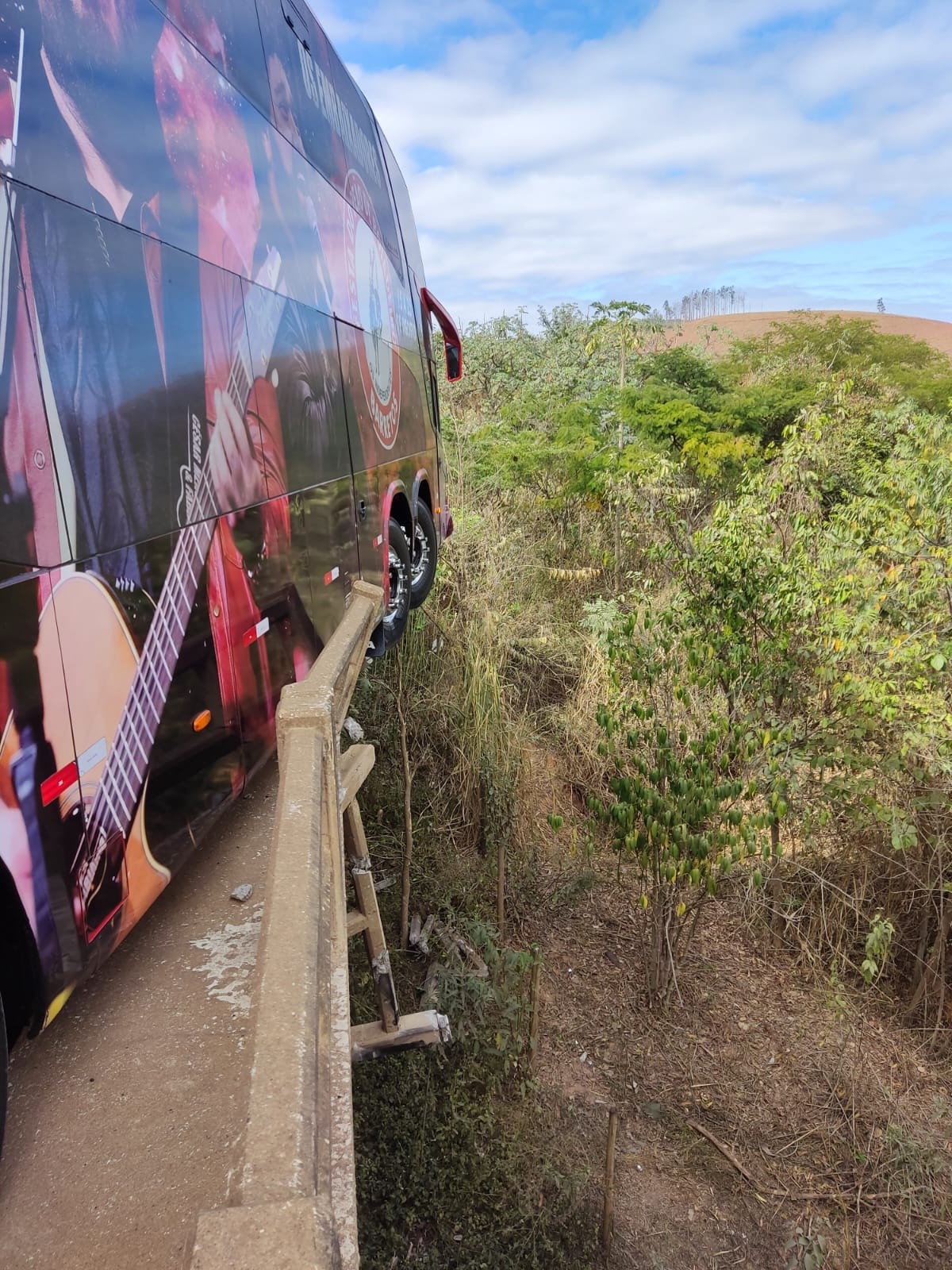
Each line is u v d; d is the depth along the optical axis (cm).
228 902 295
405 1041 463
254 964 261
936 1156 604
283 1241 84
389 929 659
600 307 1628
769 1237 554
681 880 705
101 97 246
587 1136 603
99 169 242
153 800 258
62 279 219
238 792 326
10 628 192
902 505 761
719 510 808
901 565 720
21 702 195
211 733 300
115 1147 191
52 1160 188
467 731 795
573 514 1387
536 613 1121
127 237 254
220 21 349
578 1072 660
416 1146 491
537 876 812
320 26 528
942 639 671
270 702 359
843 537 761
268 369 373
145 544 257
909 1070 683
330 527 466
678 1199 571
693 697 808
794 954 784
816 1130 626
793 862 819
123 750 241
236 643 325
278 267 393
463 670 852
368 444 566
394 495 648
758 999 741
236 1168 102
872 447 1059
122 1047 223
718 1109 641
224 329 324
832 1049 693
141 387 259
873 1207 577
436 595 1022
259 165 377
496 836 764
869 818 738
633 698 832
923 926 730
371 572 564
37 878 199
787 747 697
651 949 727
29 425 203
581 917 801
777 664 734
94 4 246
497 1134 549
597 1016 708
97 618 228
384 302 641
